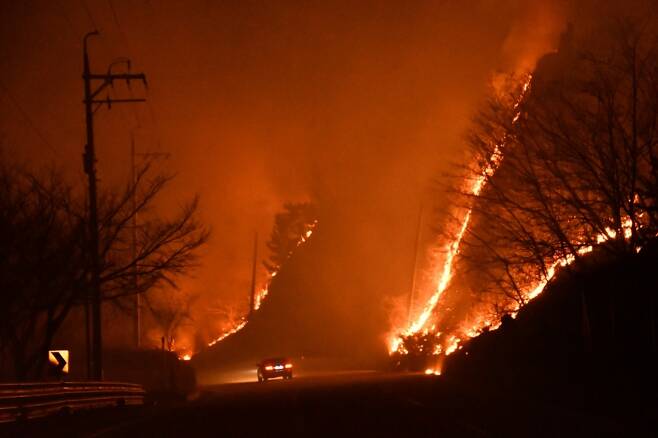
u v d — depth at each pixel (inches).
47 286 1143.0
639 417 643.5
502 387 1066.1
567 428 599.8
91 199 1170.0
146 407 1109.7
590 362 861.8
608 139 892.0
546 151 933.8
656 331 778.2
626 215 933.8
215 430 692.7
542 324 1082.1
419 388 1125.7
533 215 936.9
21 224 1107.3
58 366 962.7
